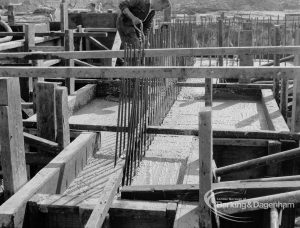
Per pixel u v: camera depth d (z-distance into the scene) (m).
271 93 9.83
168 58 9.02
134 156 5.91
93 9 18.06
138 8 7.48
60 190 5.46
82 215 4.62
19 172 5.09
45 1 33.44
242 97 10.34
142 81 6.05
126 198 4.87
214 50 6.09
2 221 4.44
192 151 6.65
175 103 9.88
